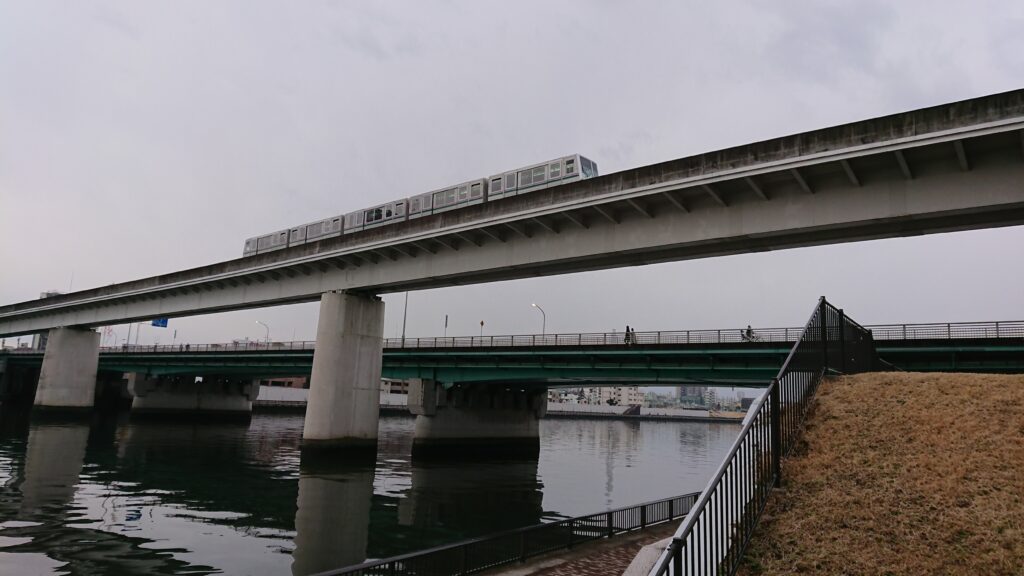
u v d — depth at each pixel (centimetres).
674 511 2252
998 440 999
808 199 2570
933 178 2303
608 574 1427
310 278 4703
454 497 3456
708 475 5200
